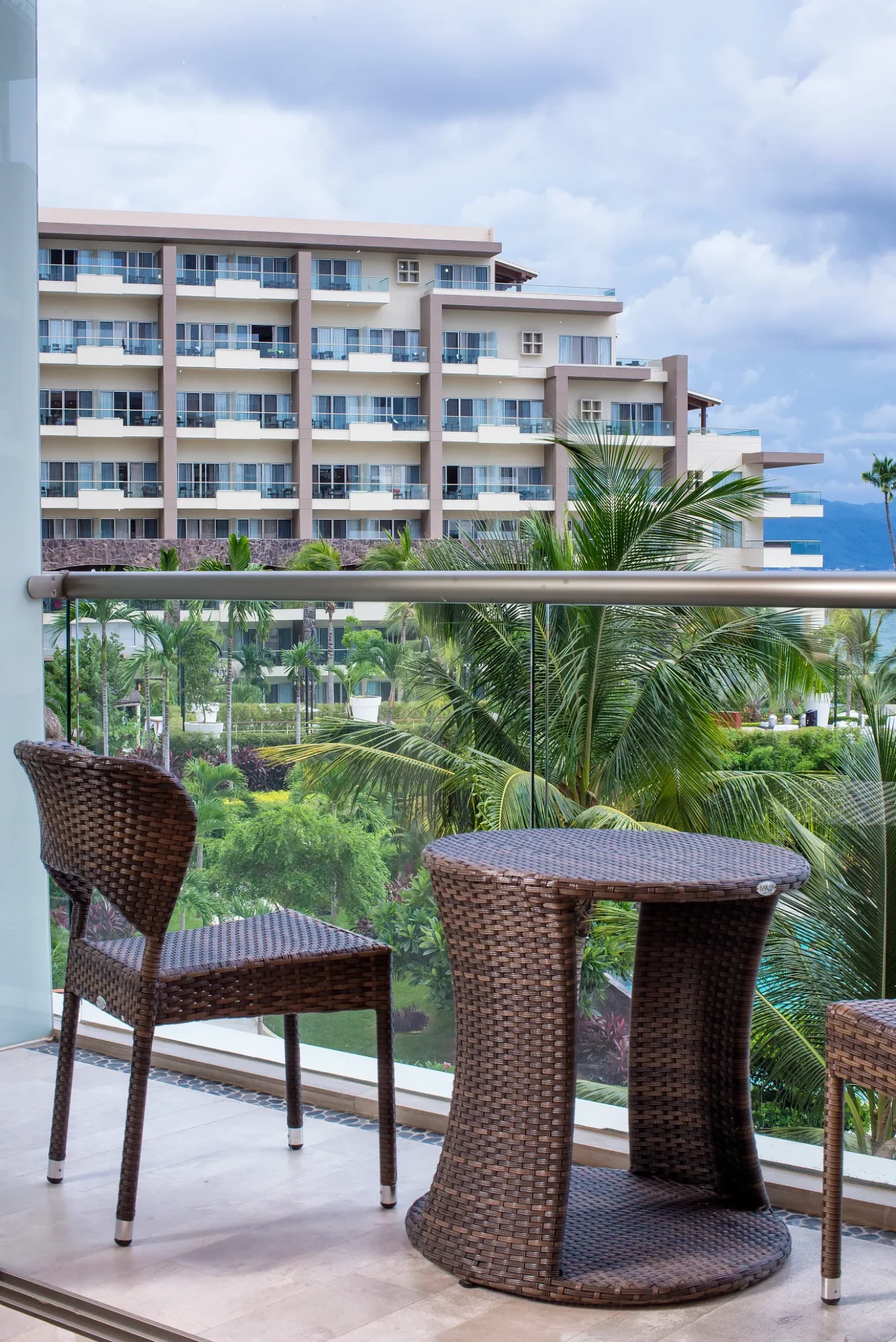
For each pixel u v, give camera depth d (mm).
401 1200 2326
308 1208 2295
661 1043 2307
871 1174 2213
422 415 42844
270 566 41031
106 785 2045
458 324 42438
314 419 42531
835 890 2246
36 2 3205
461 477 42750
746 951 2176
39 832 3268
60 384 41281
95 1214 2275
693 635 2352
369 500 42656
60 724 3150
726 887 1826
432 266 42531
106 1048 3158
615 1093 2432
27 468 3203
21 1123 2709
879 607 2125
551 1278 1943
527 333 42438
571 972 1923
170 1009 2125
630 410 40969
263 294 42438
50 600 3154
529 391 42312
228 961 2160
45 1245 2156
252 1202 2320
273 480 42500
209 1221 2246
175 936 2352
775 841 2299
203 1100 2842
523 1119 1979
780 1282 2006
